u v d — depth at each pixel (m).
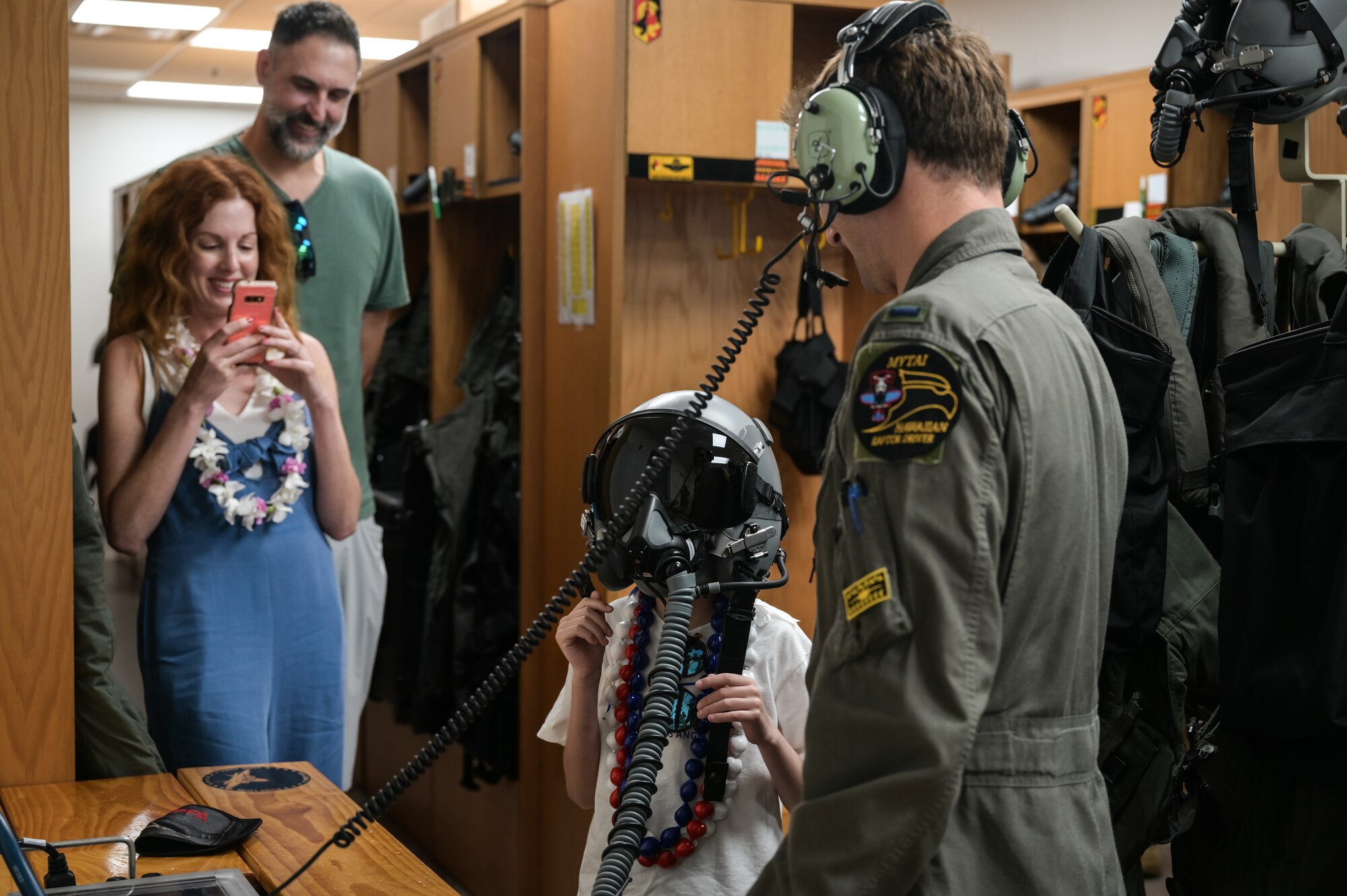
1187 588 1.64
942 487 1.00
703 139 3.03
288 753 2.53
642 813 1.27
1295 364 1.54
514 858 3.44
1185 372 1.72
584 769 1.63
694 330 3.38
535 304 3.41
